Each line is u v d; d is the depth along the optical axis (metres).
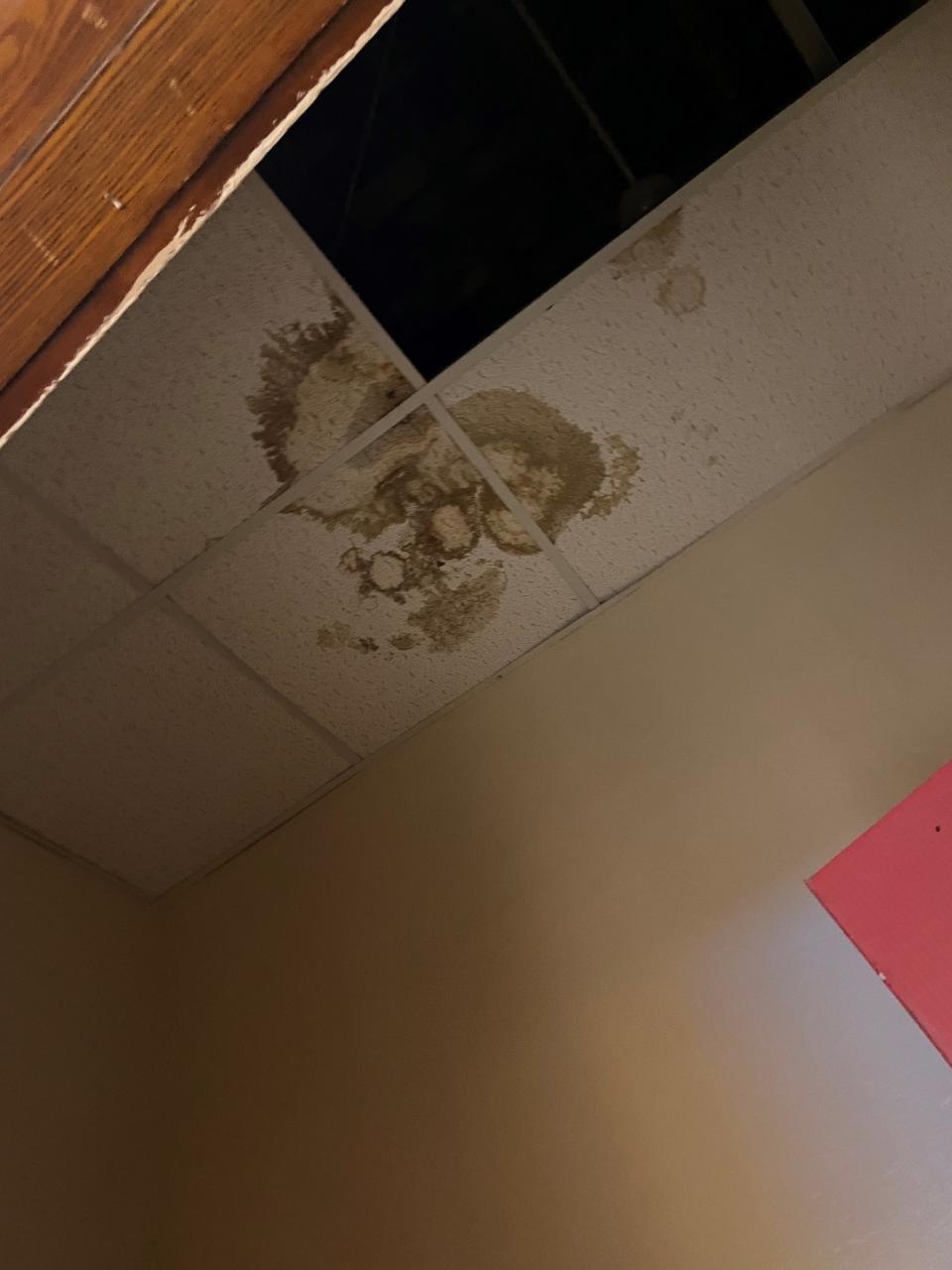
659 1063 1.06
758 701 1.27
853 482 1.38
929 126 1.17
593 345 1.27
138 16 0.41
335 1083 1.32
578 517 1.42
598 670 1.46
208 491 1.30
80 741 1.50
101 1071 1.46
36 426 1.19
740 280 1.25
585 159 1.19
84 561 1.32
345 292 1.18
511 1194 1.07
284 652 1.48
